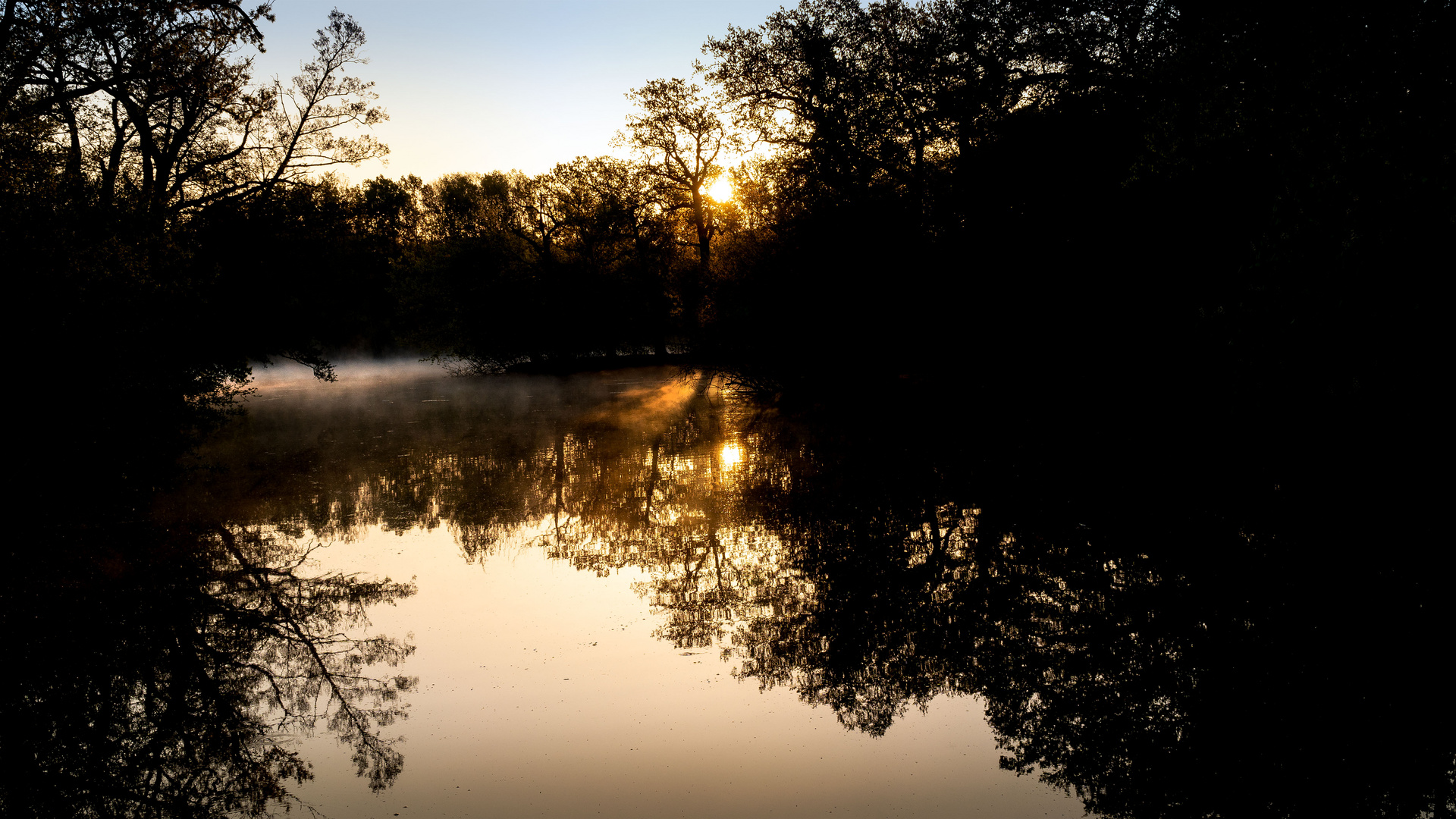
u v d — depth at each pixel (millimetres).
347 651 9148
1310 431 12547
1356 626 8945
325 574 11984
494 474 19391
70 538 13383
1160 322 18250
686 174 41031
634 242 44781
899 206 25891
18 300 13922
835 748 6953
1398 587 9828
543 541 13758
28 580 11500
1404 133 10938
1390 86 11469
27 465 14062
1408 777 6516
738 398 29922
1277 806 6242
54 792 6719
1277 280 11938
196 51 16391
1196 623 9273
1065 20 22797
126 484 15672
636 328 44750
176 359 18188
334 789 6441
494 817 5969
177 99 21000
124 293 15648
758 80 28391
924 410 25328
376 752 6973
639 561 12469
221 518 15273
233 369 23719
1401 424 11180
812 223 26281
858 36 26984
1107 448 17656
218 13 15102
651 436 24656
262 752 7125
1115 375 19828
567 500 16812
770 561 12195
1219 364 14781
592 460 21141
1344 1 12500
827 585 11031
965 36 25031
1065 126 21969
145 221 18188
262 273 25438
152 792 6602
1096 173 20859
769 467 19531
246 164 25406
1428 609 9242
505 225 43938
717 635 9406
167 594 11125
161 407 16891
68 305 14555
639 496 17125
